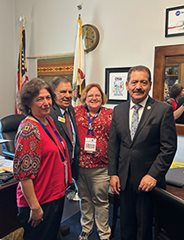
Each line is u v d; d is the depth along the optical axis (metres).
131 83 1.70
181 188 1.76
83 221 2.38
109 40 3.31
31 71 4.14
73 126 2.13
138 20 3.07
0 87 4.14
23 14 4.12
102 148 2.19
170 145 1.63
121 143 1.79
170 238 1.40
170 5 2.83
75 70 3.40
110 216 2.82
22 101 1.52
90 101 2.22
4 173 1.94
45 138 1.48
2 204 2.06
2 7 4.03
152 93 3.00
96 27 3.39
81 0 3.50
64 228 2.51
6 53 4.17
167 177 1.91
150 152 1.69
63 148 1.62
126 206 1.81
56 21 3.79
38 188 1.48
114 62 3.30
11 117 3.32
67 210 3.03
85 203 2.35
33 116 1.52
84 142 2.21
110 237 2.42
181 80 2.78
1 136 3.17
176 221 1.30
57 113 1.97
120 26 3.21
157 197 1.40
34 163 1.41
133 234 1.87
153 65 3.00
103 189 2.24
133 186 1.73
